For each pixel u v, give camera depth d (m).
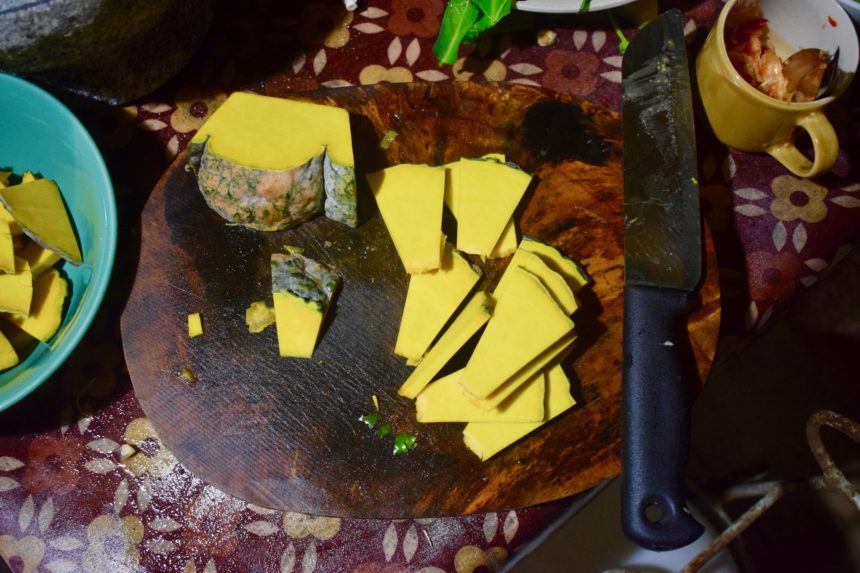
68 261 0.66
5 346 0.64
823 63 0.64
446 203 0.67
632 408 0.60
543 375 0.63
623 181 0.65
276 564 0.65
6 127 0.67
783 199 0.69
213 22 0.72
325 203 0.65
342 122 0.64
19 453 0.67
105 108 0.71
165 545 0.66
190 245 0.66
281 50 0.72
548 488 0.63
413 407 0.64
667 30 0.65
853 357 0.77
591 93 0.71
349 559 0.66
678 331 0.62
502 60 0.72
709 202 0.69
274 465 0.63
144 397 0.64
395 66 0.72
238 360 0.65
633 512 0.59
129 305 0.65
